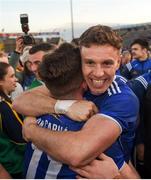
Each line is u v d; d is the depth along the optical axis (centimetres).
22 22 527
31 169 172
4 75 324
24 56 436
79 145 151
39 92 188
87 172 156
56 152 155
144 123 239
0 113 237
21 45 518
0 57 486
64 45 170
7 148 238
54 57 166
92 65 157
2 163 237
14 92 413
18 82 428
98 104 170
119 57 163
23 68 452
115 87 169
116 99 163
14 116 239
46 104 172
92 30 158
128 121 164
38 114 174
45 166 166
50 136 159
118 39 156
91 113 163
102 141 153
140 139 245
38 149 170
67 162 154
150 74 261
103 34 153
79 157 150
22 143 240
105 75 157
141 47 674
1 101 242
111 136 155
